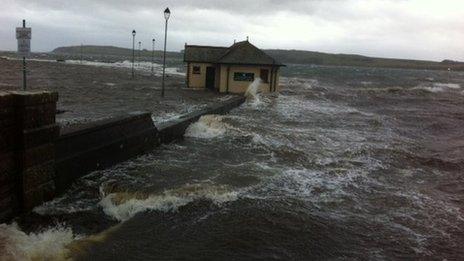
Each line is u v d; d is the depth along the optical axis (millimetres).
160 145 17203
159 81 49312
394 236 10156
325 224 10453
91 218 9930
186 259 8492
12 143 9461
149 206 10773
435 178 15336
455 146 21594
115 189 11688
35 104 9922
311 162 15945
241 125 22047
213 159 15633
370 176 14828
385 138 22234
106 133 13586
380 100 44938
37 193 10148
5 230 8750
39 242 8492
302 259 8750
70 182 11688
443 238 10227
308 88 51656
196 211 10719
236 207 11062
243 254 8805
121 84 42438
